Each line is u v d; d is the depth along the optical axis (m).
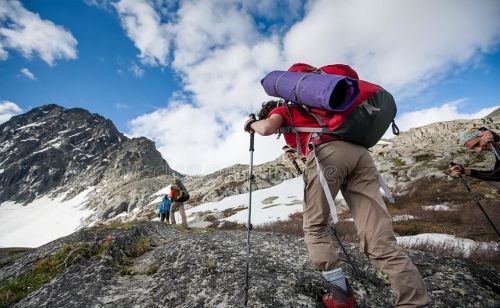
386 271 2.72
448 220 17.77
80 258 5.27
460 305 3.52
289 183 72.75
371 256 2.87
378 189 2.96
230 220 37.12
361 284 4.04
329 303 3.20
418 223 17.77
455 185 30.41
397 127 3.01
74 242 6.39
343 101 2.69
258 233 7.07
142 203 150.25
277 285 3.88
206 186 98.38
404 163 47.31
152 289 4.04
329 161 2.80
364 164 2.91
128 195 165.88
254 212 40.75
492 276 4.28
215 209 59.75
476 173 4.90
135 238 6.77
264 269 4.38
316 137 2.86
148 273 4.84
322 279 4.12
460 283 3.96
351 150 2.81
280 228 17.05
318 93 2.62
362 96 2.71
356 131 2.74
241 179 84.12
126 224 9.15
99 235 6.75
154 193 161.88
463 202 24.09
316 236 3.10
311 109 2.87
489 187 27.53
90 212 181.00
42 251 6.25
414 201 27.88
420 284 2.58
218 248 5.22
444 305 3.51
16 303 4.14
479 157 40.59
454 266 4.51
